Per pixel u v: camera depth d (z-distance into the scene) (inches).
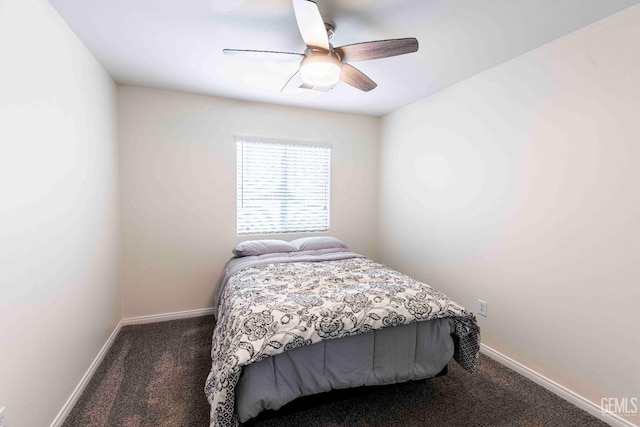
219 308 89.7
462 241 102.0
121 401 68.8
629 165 60.9
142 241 111.7
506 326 86.6
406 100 121.7
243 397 53.2
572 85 70.1
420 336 68.0
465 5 61.6
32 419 53.6
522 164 81.5
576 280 69.9
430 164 116.0
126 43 77.0
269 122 127.6
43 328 57.1
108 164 95.1
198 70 94.1
